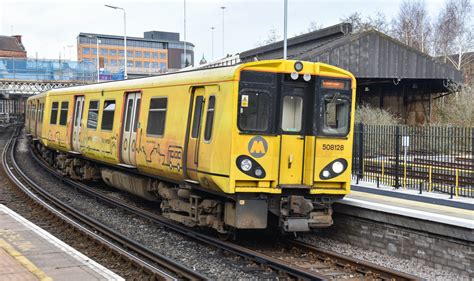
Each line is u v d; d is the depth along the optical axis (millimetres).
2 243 8500
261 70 8992
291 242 10094
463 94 26406
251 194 9164
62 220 11641
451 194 11641
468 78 47031
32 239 8820
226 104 8914
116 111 13695
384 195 11742
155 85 11633
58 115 19078
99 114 14930
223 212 9828
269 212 9945
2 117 64188
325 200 9758
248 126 8914
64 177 19094
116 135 13516
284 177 9312
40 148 24688
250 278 7973
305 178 9477
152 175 12062
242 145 8844
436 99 30516
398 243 9305
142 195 13250
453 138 14312
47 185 18312
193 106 10109
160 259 8688
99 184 18766
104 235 10789
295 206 9211
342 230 10539
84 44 114812
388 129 15375
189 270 7859
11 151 28953
